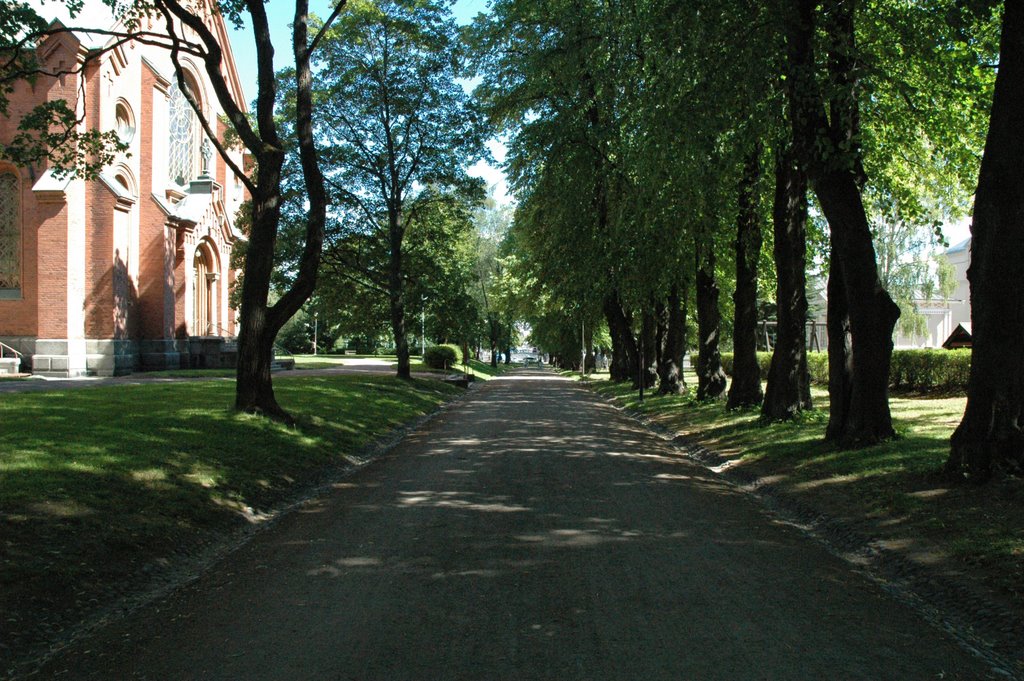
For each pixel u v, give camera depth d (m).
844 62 11.47
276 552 7.11
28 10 13.15
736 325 19.73
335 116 28.27
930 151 16.38
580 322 43.97
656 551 6.98
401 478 11.30
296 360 58.12
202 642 4.84
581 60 22.81
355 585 5.96
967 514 7.46
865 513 8.24
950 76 11.91
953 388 20.88
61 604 5.48
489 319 69.50
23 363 29.67
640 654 4.54
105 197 30.50
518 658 4.48
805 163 11.93
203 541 7.57
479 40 26.59
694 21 11.59
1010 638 4.93
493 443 15.60
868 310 11.67
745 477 11.54
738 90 12.18
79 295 30.09
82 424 12.05
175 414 13.77
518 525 8.02
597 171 24.41
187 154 38.88
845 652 4.63
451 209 31.16
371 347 84.81
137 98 33.31
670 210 17.36
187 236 35.38
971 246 8.80
